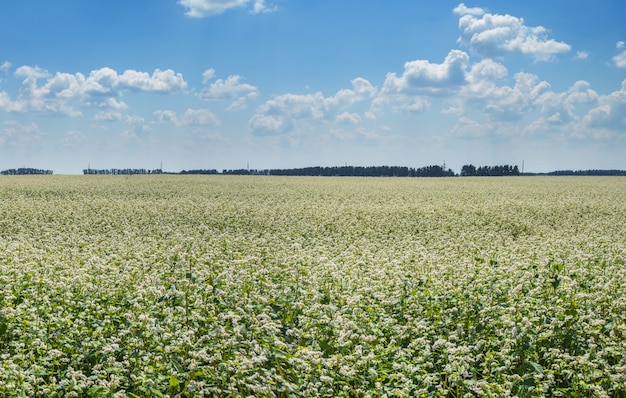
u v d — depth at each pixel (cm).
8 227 2591
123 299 1175
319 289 1261
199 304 1074
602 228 2683
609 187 5919
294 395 771
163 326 999
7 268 1366
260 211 3256
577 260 1522
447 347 894
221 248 1830
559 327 996
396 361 874
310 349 906
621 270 1359
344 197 4406
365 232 2539
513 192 4981
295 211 3256
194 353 840
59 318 1027
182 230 2556
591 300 1112
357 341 947
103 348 897
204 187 5522
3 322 988
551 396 855
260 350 858
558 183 6862
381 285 1256
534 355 904
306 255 1669
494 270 1366
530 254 1659
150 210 3250
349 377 815
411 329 1013
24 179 6788
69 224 2691
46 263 1509
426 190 5247
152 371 834
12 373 803
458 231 2569
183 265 1434
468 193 4831
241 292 1170
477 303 1084
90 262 1537
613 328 962
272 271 1406
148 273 1426
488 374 859
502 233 2570
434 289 1211
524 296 1168
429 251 1933
